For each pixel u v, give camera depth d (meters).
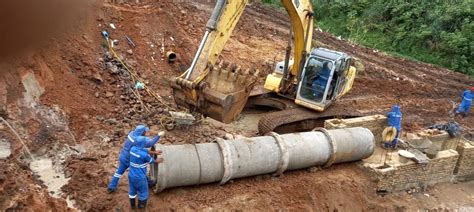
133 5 17.64
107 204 9.44
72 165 10.46
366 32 26.64
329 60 12.91
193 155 10.01
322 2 29.31
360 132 12.17
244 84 11.13
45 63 12.41
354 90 18.77
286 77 14.22
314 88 13.31
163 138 12.09
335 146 11.58
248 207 10.23
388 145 13.63
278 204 10.57
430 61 24.30
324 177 11.68
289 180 11.30
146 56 16.25
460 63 23.59
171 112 12.89
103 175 10.28
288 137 11.34
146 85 14.95
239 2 11.04
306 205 10.85
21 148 10.33
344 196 11.39
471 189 13.16
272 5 28.44
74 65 13.49
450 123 14.99
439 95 19.70
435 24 25.19
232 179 10.75
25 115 11.01
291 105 14.02
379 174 11.86
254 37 21.95
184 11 20.61
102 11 16.08
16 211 8.48
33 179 9.76
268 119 12.86
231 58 18.75
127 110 13.34
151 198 9.82
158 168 9.55
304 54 13.68
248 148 10.61
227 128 13.75
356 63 20.27
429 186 12.91
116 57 15.09
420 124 16.45
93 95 13.27
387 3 27.80
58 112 11.80
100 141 11.62
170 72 16.38
